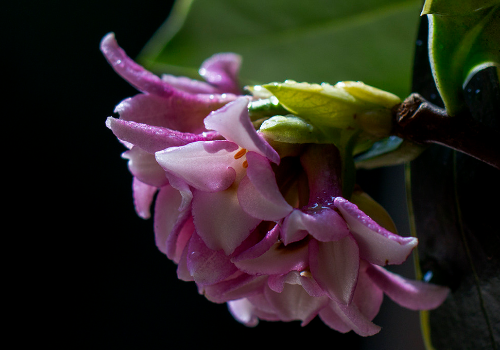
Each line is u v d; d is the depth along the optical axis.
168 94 0.18
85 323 0.56
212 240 0.17
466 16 0.17
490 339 0.19
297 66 0.22
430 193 0.19
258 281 0.18
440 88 0.18
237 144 0.17
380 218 0.18
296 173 0.18
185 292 0.55
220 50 0.22
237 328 0.54
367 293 0.18
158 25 0.56
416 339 0.42
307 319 0.18
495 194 0.18
